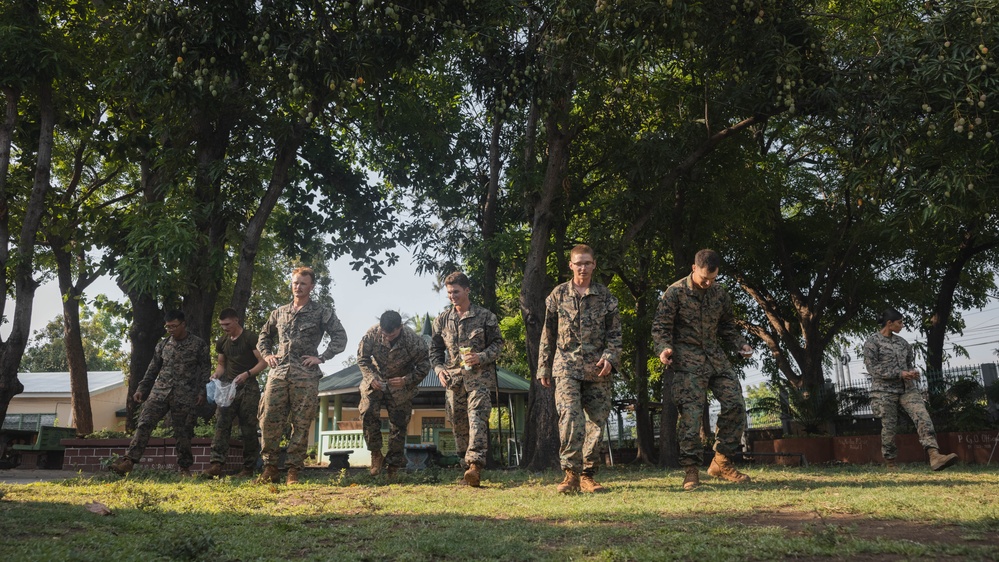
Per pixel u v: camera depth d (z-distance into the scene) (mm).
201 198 13016
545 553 2867
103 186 21812
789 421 17812
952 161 9406
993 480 6074
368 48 10266
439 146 16031
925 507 3881
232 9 10055
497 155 15523
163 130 12992
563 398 5719
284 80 11914
